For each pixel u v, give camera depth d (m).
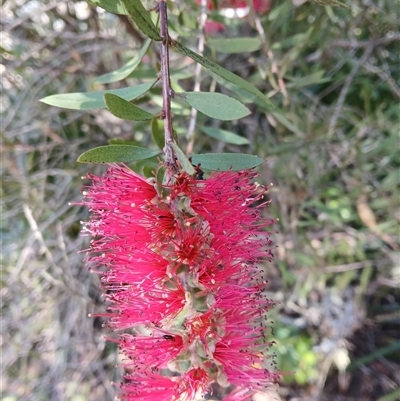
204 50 0.24
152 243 0.15
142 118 0.14
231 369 0.17
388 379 0.39
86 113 0.35
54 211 0.35
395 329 0.41
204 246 0.15
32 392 0.36
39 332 0.37
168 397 0.16
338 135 0.34
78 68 0.33
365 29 0.34
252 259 0.16
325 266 0.35
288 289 0.38
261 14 0.29
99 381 0.36
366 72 0.34
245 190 0.15
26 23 0.32
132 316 0.16
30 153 0.35
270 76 0.26
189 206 0.14
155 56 0.23
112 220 0.15
